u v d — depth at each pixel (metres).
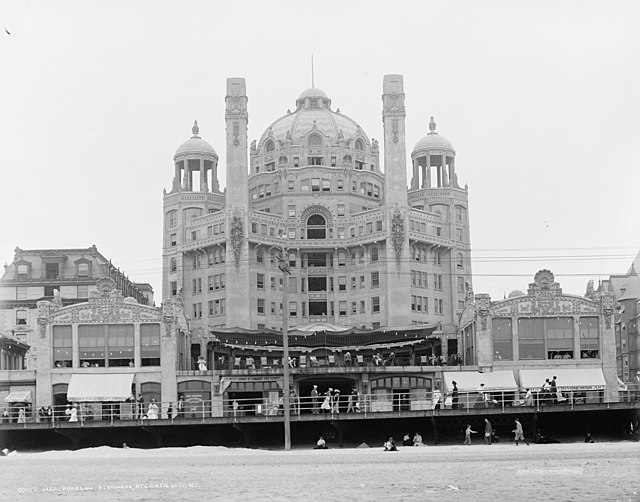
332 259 173.75
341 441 102.00
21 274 166.88
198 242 170.12
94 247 168.38
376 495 58.72
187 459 85.62
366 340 130.50
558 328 124.94
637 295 160.50
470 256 184.50
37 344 121.88
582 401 107.88
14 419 114.56
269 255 170.25
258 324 166.50
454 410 102.00
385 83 170.12
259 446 103.44
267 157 186.38
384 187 174.75
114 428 103.00
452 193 185.12
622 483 63.25
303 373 122.62
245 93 168.75
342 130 186.88
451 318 175.12
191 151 187.50
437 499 56.97
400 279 165.12
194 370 125.31
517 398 119.19
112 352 122.31
